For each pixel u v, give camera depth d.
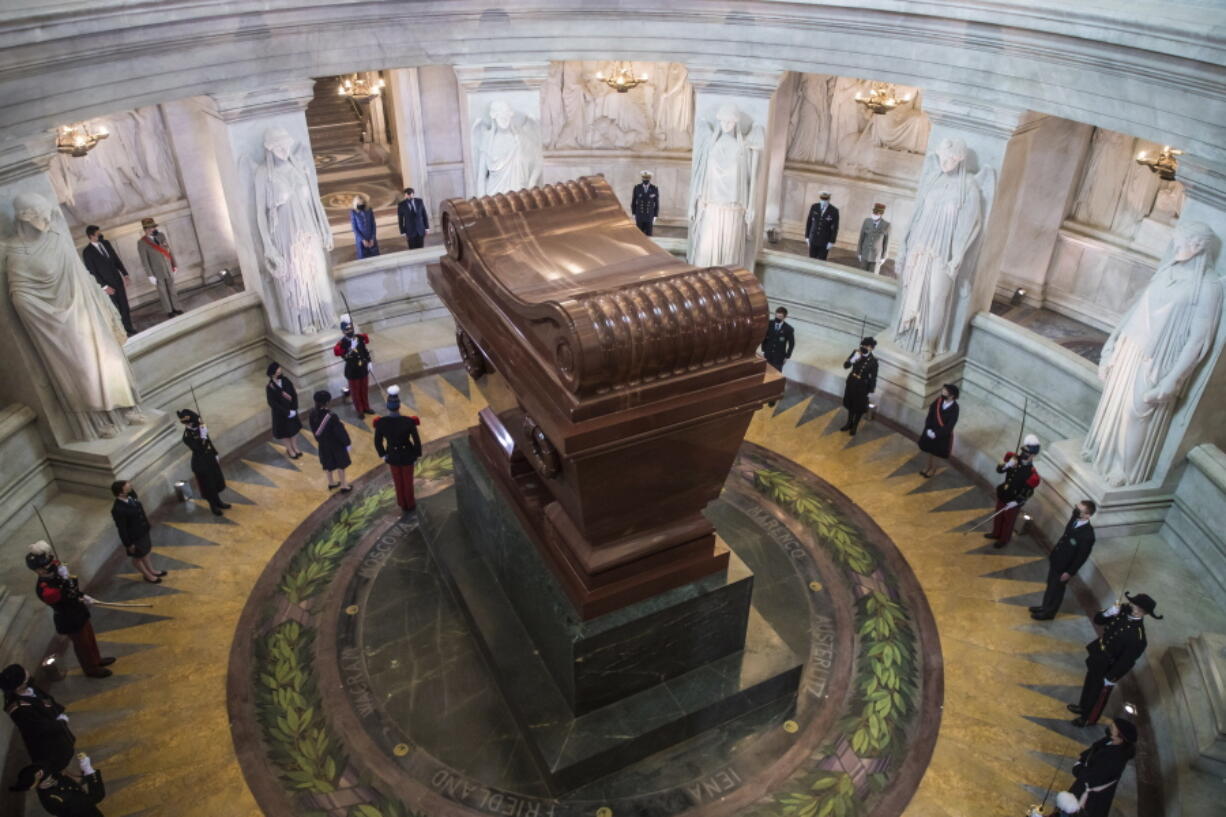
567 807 6.57
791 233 15.65
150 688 7.59
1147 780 6.99
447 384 11.99
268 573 8.83
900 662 7.86
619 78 14.20
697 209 12.23
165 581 8.70
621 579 6.35
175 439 10.10
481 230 6.75
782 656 7.29
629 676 6.76
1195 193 7.82
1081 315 12.41
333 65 10.66
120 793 6.73
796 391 11.95
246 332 11.73
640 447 5.48
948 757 7.03
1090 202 12.09
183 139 12.68
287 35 10.16
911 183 14.16
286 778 6.84
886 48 10.18
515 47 11.39
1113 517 8.91
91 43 8.67
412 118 14.70
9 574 8.42
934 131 10.27
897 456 10.62
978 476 10.29
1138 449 8.64
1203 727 6.88
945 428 9.75
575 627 6.29
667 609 6.47
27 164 8.38
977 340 11.20
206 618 8.30
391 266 12.71
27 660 7.79
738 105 11.52
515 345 5.93
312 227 11.13
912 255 10.69
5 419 8.91
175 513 9.63
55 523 9.11
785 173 15.27
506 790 6.71
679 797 6.66
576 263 6.41
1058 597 8.13
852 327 12.66
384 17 10.61
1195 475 8.59
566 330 4.93
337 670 7.77
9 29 7.90
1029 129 9.85
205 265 13.49
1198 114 7.68
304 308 11.48
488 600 7.88
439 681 7.67
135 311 12.68
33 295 8.55
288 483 10.11
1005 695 7.58
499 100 11.70
